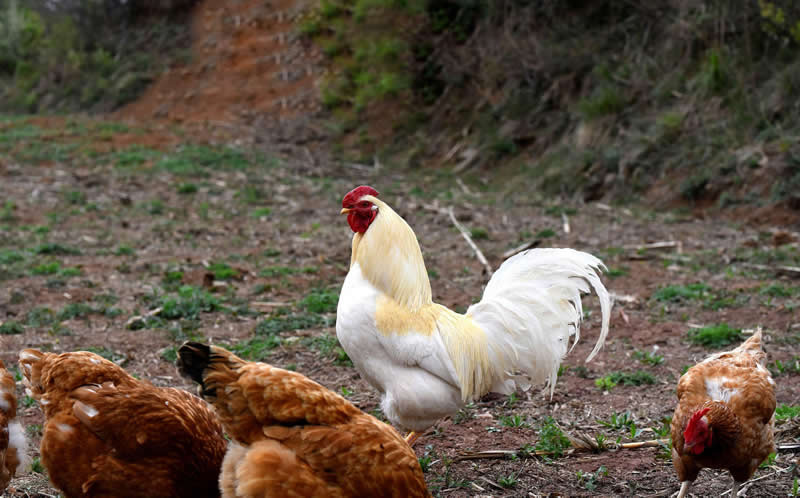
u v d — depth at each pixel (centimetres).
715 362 549
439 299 1104
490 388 621
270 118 3009
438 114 2781
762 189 1759
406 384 562
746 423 491
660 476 572
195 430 471
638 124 2169
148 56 3559
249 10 3634
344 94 3022
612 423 666
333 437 431
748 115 1970
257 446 427
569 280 625
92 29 3809
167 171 2234
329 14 3275
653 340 915
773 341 891
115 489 455
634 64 2377
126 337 909
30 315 977
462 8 2895
